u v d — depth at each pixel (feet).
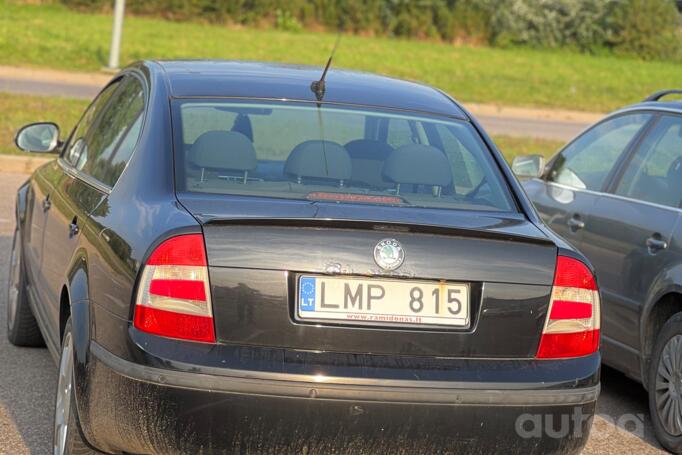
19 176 49.34
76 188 18.75
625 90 133.08
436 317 13.93
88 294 15.21
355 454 13.56
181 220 13.89
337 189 15.53
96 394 14.12
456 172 16.48
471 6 204.54
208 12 186.19
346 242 13.75
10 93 75.10
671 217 21.42
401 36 200.85
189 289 13.50
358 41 176.55
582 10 208.44
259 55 131.23
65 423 16.05
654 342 21.48
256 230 13.67
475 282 14.10
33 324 23.70
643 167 23.31
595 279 14.82
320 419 13.30
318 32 195.31
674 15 208.95
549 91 122.21
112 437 14.06
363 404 13.34
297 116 16.88
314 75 18.69
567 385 14.12
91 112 22.33
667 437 20.12
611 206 23.43
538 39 207.41
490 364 14.03
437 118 17.76
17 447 18.15
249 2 189.06
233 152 15.70
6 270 31.12
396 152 16.52
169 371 13.21
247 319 13.51
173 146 15.74
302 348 13.58
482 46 204.64
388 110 17.54
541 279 14.33
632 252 22.16
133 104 18.25
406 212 14.84
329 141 16.37
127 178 15.90
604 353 23.26
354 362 13.56
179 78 17.67
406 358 13.78
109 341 14.05
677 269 20.61
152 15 183.52
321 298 13.66
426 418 13.51
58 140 23.97
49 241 19.74
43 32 126.52
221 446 13.30
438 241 14.02
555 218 25.36
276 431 13.29
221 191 15.02
